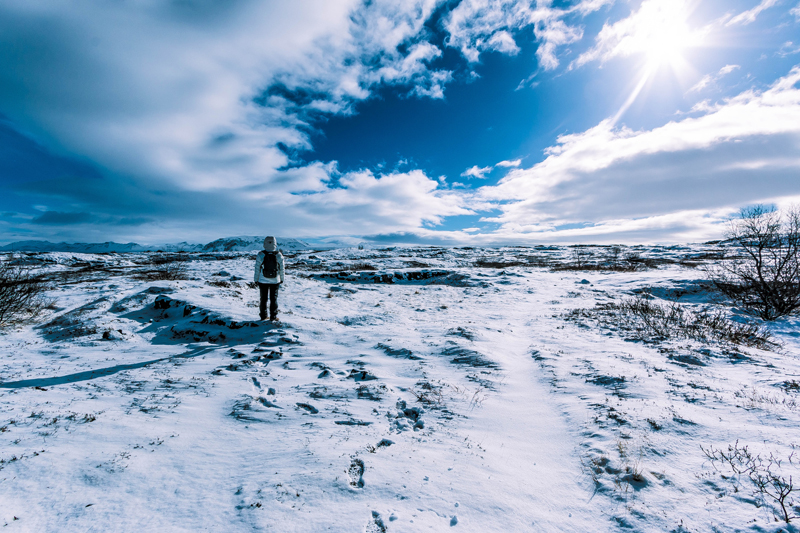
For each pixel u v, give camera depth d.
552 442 3.36
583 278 18.81
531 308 11.95
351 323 9.72
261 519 2.18
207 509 2.31
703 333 7.38
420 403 4.29
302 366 5.92
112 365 5.92
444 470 2.80
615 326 8.25
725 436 3.16
